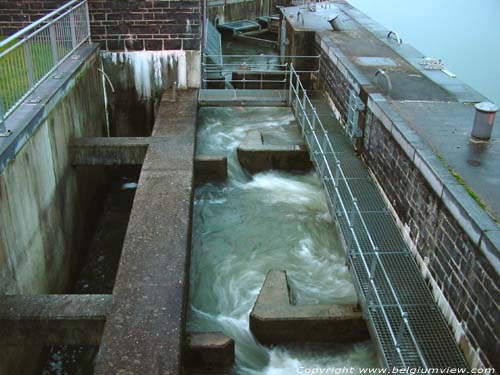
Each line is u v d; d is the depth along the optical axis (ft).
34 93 28.17
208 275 27.63
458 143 25.12
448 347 20.24
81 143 32.53
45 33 31.17
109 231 37.45
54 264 28.04
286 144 39.27
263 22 98.89
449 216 20.97
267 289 24.30
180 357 18.15
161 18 41.34
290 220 32.50
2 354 20.53
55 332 19.90
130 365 17.62
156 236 24.31
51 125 28.22
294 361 22.56
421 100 31.07
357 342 23.22
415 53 41.65
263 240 30.60
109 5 40.68
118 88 43.21
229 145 40.27
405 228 26.04
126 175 43.47
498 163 23.24
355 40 45.50
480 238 18.29
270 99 45.75
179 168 30.40
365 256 25.16
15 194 22.72
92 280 32.58
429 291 22.97
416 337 20.68
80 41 38.42
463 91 32.83
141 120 44.52
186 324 23.04
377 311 21.93
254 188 36.22
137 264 22.44
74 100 33.37
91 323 19.71
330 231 31.42
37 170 25.75
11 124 23.91
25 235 23.79
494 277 17.48
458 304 20.25
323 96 46.29
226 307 25.54
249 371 21.81
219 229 31.65
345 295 25.73
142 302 20.33
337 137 37.60
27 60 26.04
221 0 93.97
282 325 22.66
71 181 32.12
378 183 30.53
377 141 30.60
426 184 23.36
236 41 90.53
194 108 39.75
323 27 50.60
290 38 52.16
